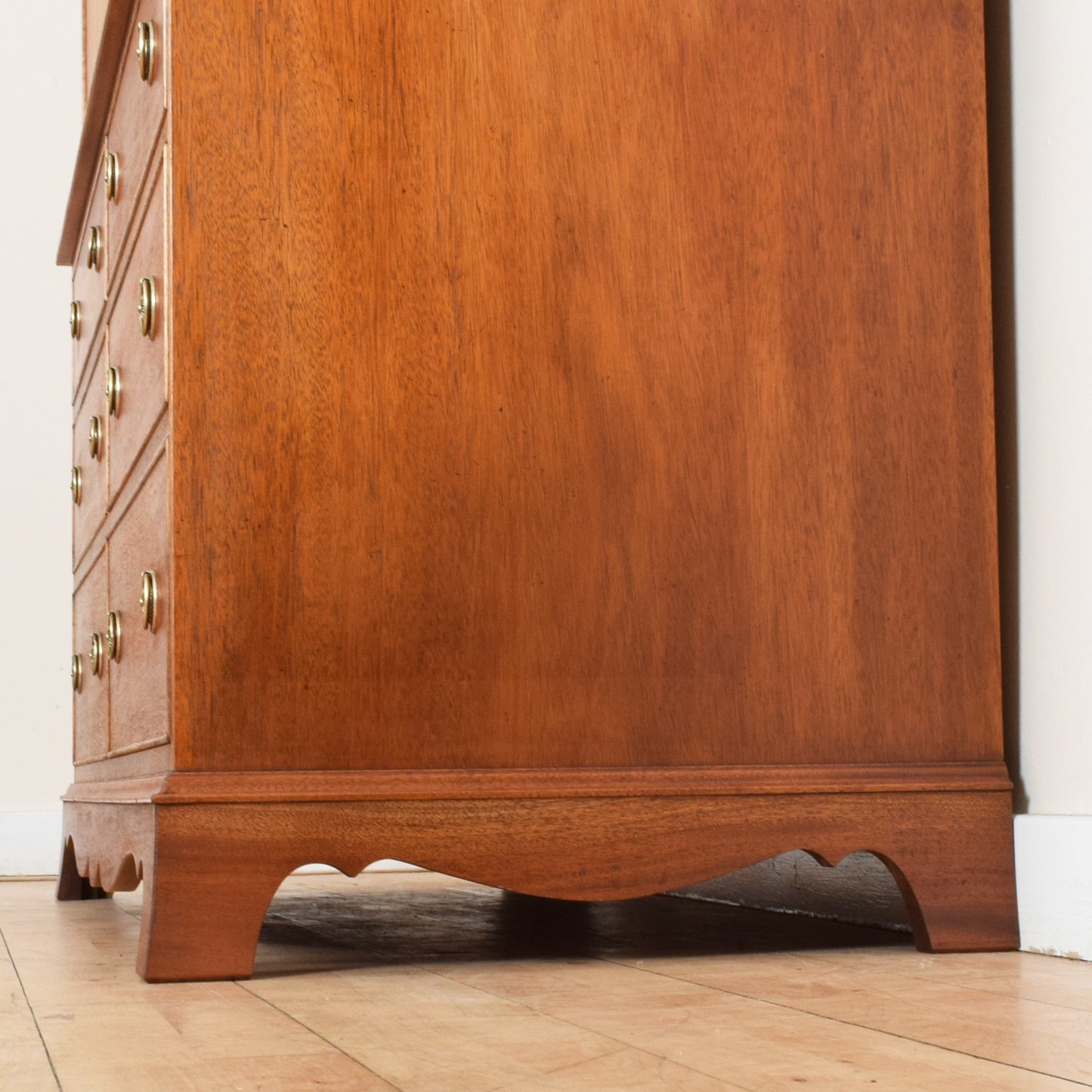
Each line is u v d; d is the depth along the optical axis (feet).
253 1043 2.70
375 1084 2.32
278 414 3.76
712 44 4.33
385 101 3.95
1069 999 3.23
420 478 3.88
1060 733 4.33
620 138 4.20
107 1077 2.39
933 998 3.24
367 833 3.69
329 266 3.85
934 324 4.50
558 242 4.10
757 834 4.05
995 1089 2.26
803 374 4.32
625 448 4.10
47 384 8.43
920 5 4.60
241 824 3.59
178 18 3.77
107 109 5.44
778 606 4.21
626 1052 2.58
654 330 4.17
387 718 3.78
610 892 3.90
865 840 4.15
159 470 3.94
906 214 4.50
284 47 3.87
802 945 4.35
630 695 4.02
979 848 4.24
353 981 3.56
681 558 4.12
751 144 4.34
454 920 5.27
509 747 3.89
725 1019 2.96
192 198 3.74
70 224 6.64
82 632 6.43
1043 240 4.51
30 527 8.28
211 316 3.72
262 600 3.70
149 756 4.10
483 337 3.99
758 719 4.15
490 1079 2.35
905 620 4.34
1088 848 4.01
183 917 3.52
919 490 4.41
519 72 4.11
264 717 3.67
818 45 4.46
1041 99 4.54
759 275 4.31
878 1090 2.26
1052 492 4.42
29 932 4.92
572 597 4.00
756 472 4.23
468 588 3.90
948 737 4.33
